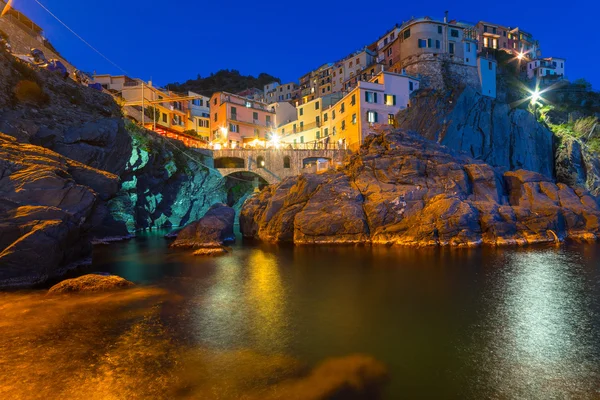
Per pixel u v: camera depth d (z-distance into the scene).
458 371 9.27
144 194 46.22
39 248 17.39
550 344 10.85
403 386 8.53
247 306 14.71
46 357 9.97
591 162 59.62
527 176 36.38
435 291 16.69
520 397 8.11
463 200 32.47
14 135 25.42
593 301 14.98
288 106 78.81
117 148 34.66
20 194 18.56
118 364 9.58
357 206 33.53
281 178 50.78
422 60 60.22
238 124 70.50
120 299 15.43
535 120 59.78
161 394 8.15
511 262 22.88
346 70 78.31
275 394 8.15
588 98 78.12
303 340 11.23
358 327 12.34
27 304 14.45
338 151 51.47
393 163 36.41
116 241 35.94
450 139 51.44
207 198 56.62
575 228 32.81
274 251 29.27
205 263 24.19
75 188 20.28
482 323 12.59
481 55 67.88
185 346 10.77
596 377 8.95
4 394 8.12
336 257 25.89
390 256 25.77
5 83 27.81
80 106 35.09
